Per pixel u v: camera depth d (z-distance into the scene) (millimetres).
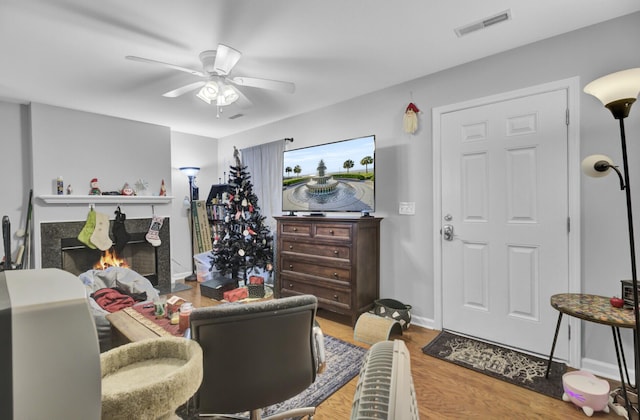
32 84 2939
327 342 2648
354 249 2889
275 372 1244
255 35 2168
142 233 4312
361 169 3061
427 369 2180
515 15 1977
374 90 3217
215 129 4793
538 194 2309
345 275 2953
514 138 2406
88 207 3844
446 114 2752
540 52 2291
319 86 3102
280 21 2006
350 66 2670
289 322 1239
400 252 3062
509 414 1726
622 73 1331
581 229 2141
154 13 1896
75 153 3760
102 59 2455
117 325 1875
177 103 3527
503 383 2008
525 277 2371
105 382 658
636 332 1430
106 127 4000
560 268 2219
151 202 4375
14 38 2131
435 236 2828
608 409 1726
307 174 3502
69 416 375
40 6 1799
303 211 3533
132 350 727
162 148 4516
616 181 2021
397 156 3080
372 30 2125
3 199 3445
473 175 2615
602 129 2062
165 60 2494
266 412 1765
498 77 2475
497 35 2211
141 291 3176
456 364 2234
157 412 538
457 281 2717
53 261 3604
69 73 2701
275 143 4262
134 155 4246
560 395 1868
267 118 4207
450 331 2760
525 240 2367
